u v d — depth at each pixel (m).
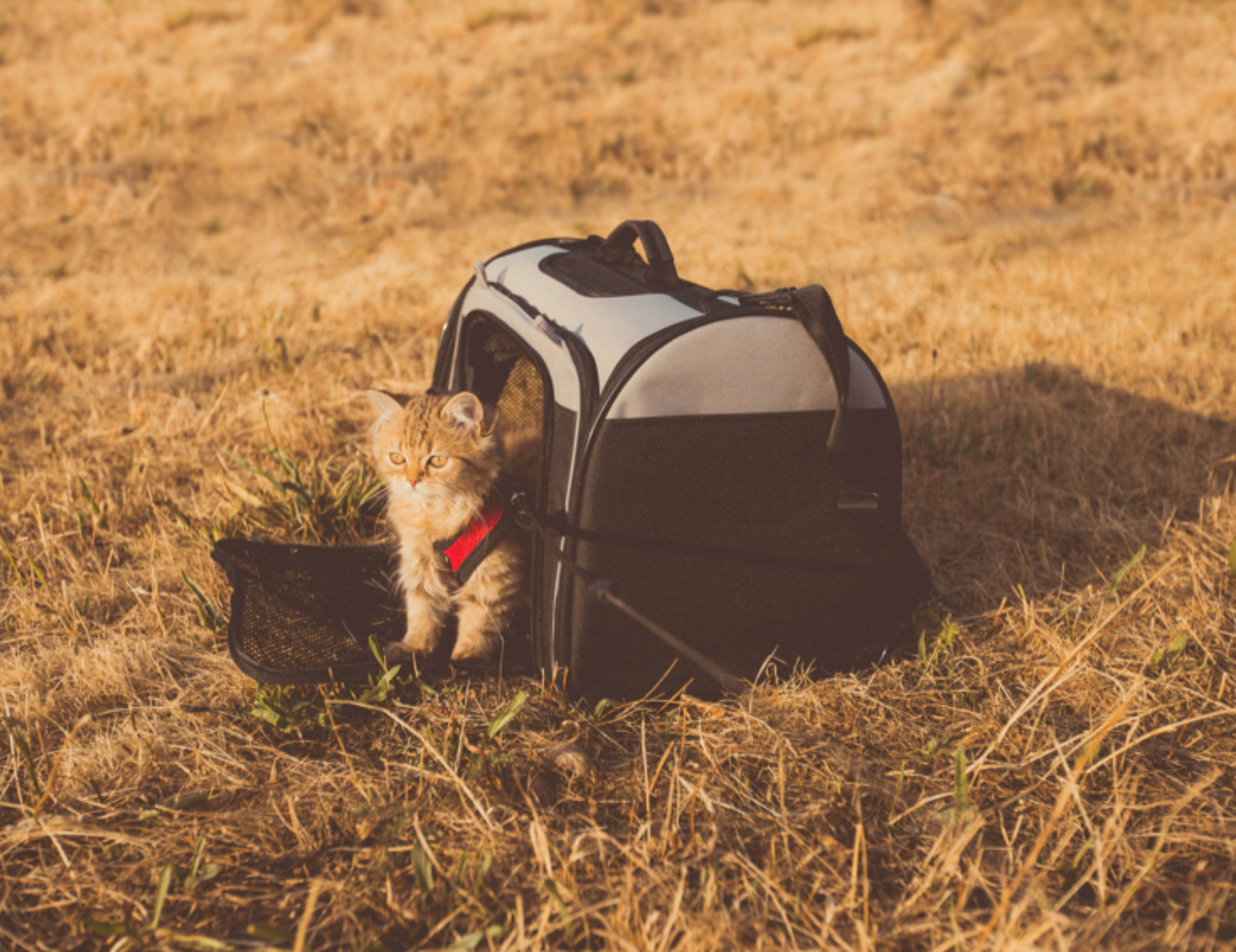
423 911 1.83
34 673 2.60
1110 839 1.98
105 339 5.73
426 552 2.69
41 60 12.31
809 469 2.33
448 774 2.18
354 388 4.91
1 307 6.32
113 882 1.92
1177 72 12.62
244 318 6.04
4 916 1.85
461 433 2.57
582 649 2.35
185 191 9.40
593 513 2.23
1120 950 1.69
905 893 1.90
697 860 1.96
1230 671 2.62
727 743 2.34
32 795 2.15
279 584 2.89
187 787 2.22
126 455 4.13
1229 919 1.76
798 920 1.83
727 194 10.26
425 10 14.76
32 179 9.26
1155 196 9.62
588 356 2.33
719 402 2.22
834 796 2.18
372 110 11.30
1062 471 3.92
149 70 12.01
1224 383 4.73
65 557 3.23
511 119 11.32
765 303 2.30
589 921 1.83
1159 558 3.21
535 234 8.62
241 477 3.91
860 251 7.91
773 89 12.55
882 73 13.11
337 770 2.25
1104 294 6.18
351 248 8.35
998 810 2.13
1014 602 3.02
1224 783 2.21
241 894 1.90
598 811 2.16
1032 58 13.26
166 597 3.03
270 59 12.88
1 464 4.00
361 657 2.61
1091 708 2.49
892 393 4.63
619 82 12.69
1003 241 8.17
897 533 2.49
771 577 2.40
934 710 2.52
